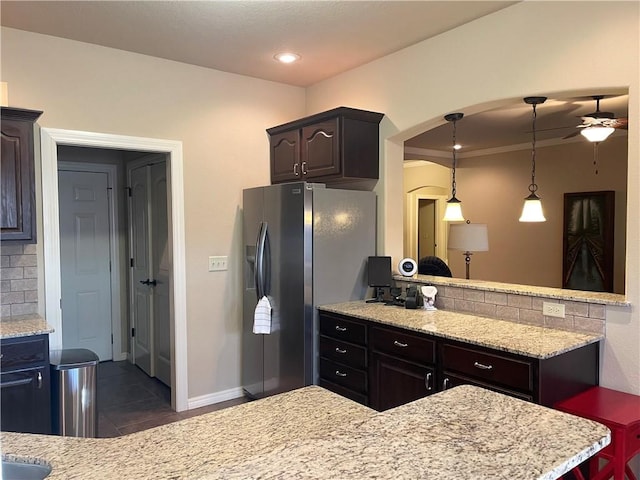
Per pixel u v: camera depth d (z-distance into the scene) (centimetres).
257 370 379
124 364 505
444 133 565
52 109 315
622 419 198
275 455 93
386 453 93
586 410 208
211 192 384
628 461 208
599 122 382
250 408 145
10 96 301
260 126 409
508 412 115
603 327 241
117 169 512
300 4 267
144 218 465
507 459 90
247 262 386
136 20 288
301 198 329
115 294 515
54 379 273
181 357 374
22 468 110
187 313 376
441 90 314
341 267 347
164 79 359
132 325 505
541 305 266
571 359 227
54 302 312
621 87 233
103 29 302
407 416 112
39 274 309
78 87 324
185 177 371
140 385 436
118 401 396
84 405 279
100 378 456
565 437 100
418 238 859
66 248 485
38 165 310
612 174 554
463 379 243
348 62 366
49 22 291
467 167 715
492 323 276
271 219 357
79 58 324
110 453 113
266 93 411
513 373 221
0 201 271
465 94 299
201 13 279
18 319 288
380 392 291
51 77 314
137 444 119
